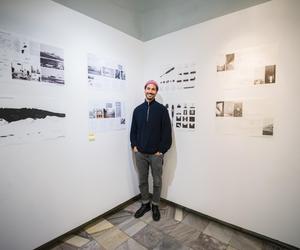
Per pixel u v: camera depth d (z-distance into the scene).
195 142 2.02
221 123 1.82
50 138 1.56
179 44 2.07
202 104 1.94
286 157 1.52
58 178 1.63
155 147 2.02
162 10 2.21
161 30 2.24
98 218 2.00
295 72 1.44
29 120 1.43
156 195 2.07
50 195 1.59
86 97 1.80
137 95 2.37
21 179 1.42
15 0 1.33
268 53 1.54
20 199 1.42
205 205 2.01
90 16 1.85
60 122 1.61
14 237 1.41
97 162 1.94
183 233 1.78
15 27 1.33
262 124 1.60
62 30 1.60
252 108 1.64
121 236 1.75
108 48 1.99
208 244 1.64
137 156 2.12
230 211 1.85
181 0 2.04
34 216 1.50
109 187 2.09
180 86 2.09
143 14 2.40
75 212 1.78
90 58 1.82
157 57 2.29
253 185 1.70
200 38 1.91
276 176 1.58
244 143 1.71
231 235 1.75
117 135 2.14
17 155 1.38
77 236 1.75
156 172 2.04
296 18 1.42
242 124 1.70
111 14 2.04
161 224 1.93
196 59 1.95
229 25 1.72
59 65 1.59
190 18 1.99
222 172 1.86
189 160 2.08
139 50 2.37
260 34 1.57
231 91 1.75
